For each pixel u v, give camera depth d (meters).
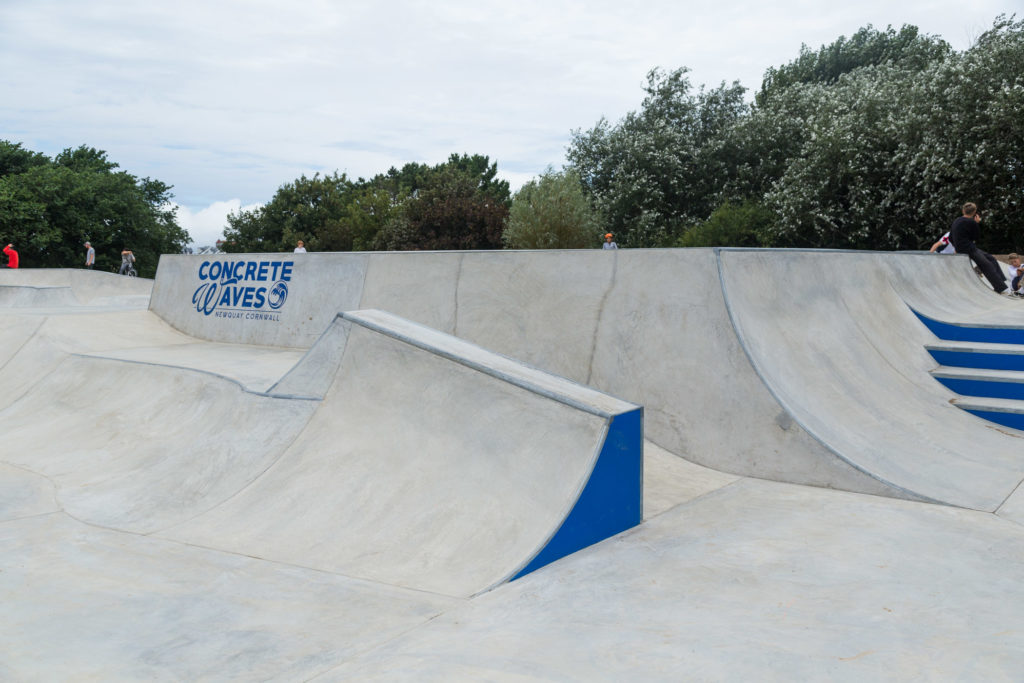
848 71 43.66
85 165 43.69
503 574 3.01
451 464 3.75
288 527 3.61
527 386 3.78
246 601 2.86
